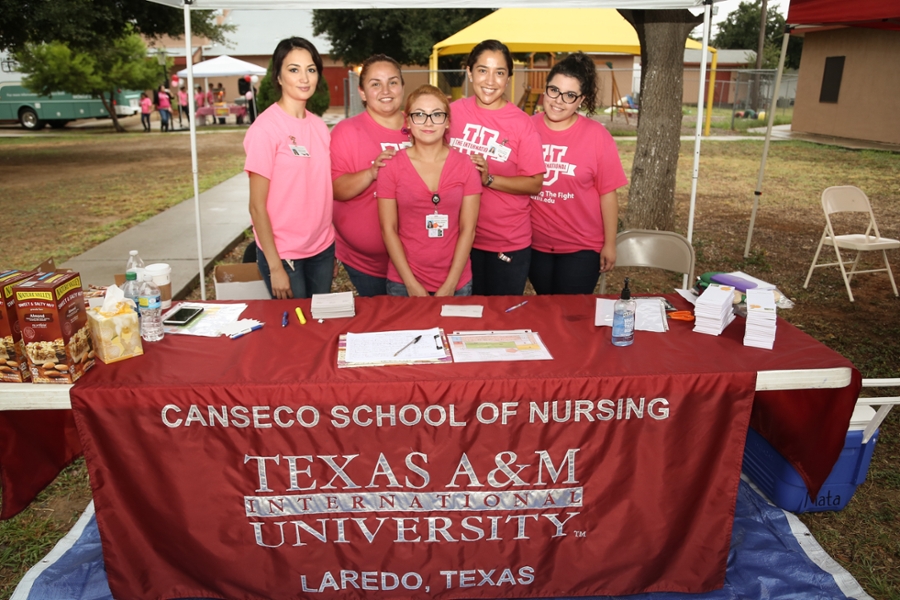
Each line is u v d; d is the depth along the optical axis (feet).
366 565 7.72
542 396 7.18
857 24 17.43
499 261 11.41
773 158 47.21
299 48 9.87
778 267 21.86
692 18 21.38
